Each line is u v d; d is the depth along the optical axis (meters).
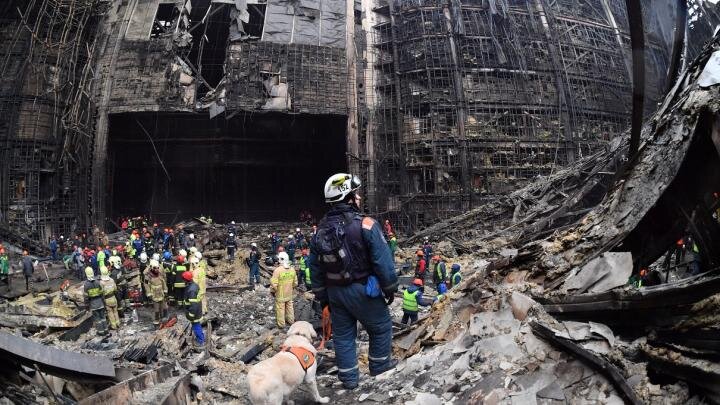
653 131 4.85
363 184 35.97
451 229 30.36
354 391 4.70
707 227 3.97
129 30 36.41
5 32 33.84
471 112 35.81
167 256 18.34
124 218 38.28
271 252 26.72
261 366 4.15
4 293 19.83
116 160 38.84
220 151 39.47
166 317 15.41
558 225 24.58
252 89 34.47
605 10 41.47
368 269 4.35
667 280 5.98
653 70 19.42
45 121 33.31
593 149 35.22
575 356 3.73
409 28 38.16
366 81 37.88
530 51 37.44
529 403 3.48
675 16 4.91
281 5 37.53
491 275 5.55
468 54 36.88
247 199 41.94
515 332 4.38
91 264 21.41
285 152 40.66
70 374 4.31
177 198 40.84
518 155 35.09
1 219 30.72
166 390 4.69
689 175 4.07
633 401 3.11
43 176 33.53
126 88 34.50
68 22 34.06
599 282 4.32
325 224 4.42
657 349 3.38
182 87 34.56
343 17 38.28
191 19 41.97
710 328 2.96
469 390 3.87
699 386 2.95
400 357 5.99
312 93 35.28
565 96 36.69
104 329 13.95
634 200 4.61
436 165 34.97
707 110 3.72
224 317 16.11
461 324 5.37
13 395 4.00
